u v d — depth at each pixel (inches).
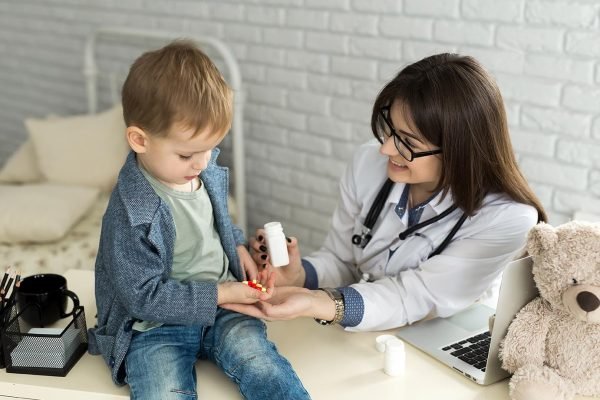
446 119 47.8
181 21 102.6
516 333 43.8
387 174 56.5
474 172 49.5
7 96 131.2
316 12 87.5
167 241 45.6
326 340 51.1
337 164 90.7
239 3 95.3
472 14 73.5
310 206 95.7
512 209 51.2
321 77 89.4
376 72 83.4
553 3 67.5
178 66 42.0
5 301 49.2
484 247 51.4
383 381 46.0
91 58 109.0
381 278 55.6
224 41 98.7
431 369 47.4
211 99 42.0
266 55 94.6
